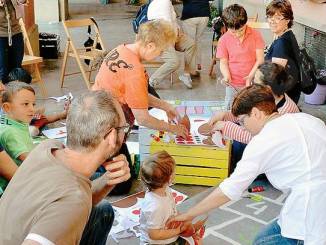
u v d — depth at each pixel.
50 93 6.43
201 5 7.25
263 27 5.95
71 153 1.73
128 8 14.57
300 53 3.97
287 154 2.21
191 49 7.04
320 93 6.07
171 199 2.92
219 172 4.01
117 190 3.84
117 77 3.35
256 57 4.72
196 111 4.70
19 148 2.84
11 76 5.08
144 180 2.84
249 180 2.28
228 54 4.80
